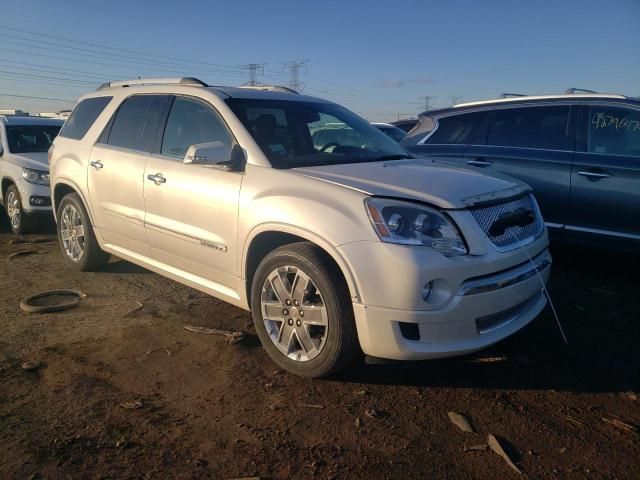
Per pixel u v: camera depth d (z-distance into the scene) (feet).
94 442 9.16
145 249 15.39
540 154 18.74
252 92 14.74
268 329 11.78
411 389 11.03
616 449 9.09
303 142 13.75
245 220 12.03
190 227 13.48
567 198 18.02
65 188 18.97
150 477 8.35
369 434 9.50
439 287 10.03
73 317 14.71
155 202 14.42
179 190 13.62
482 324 10.56
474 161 20.08
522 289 11.09
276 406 10.35
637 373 11.68
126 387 11.00
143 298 16.22
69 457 8.77
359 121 16.35
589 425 9.77
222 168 12.52
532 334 13.61
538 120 19.27
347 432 9.55
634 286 17.13
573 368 11.89
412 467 8.63
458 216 10.41
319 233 10.62
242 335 13.21
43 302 15.84
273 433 9.51
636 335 13.57
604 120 17.93
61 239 19.43
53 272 19.07
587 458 8.86
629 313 14.97
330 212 10.65
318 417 10.01
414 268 9.82
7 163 26.96
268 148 12.75
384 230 10.12
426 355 10.12
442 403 10.50
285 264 11.23
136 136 15.80
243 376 11.51
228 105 13.62
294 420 9.91
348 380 11.37
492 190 11.60
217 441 9.27
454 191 10.97
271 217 11.44
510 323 11.10
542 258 12.25
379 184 11.07
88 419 9.83
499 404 10.45
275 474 8.45
